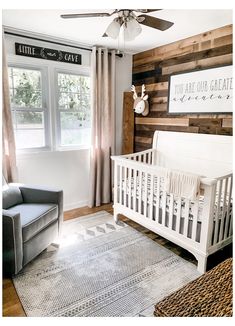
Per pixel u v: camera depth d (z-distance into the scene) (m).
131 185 2.88
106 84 3.53
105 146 3.69
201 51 2.91
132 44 3.36
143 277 2.11
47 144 3.35
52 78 3.21
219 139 2.76
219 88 2.74
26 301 1.83
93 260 2.34
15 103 3.02
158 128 3.58
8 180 2.88
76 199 3.69
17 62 2.93
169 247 2.59
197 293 1.18
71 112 3.49
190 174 2.10
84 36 3.02
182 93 3.15
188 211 2.21
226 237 2.30
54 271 2.18
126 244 2.63
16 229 1.96
